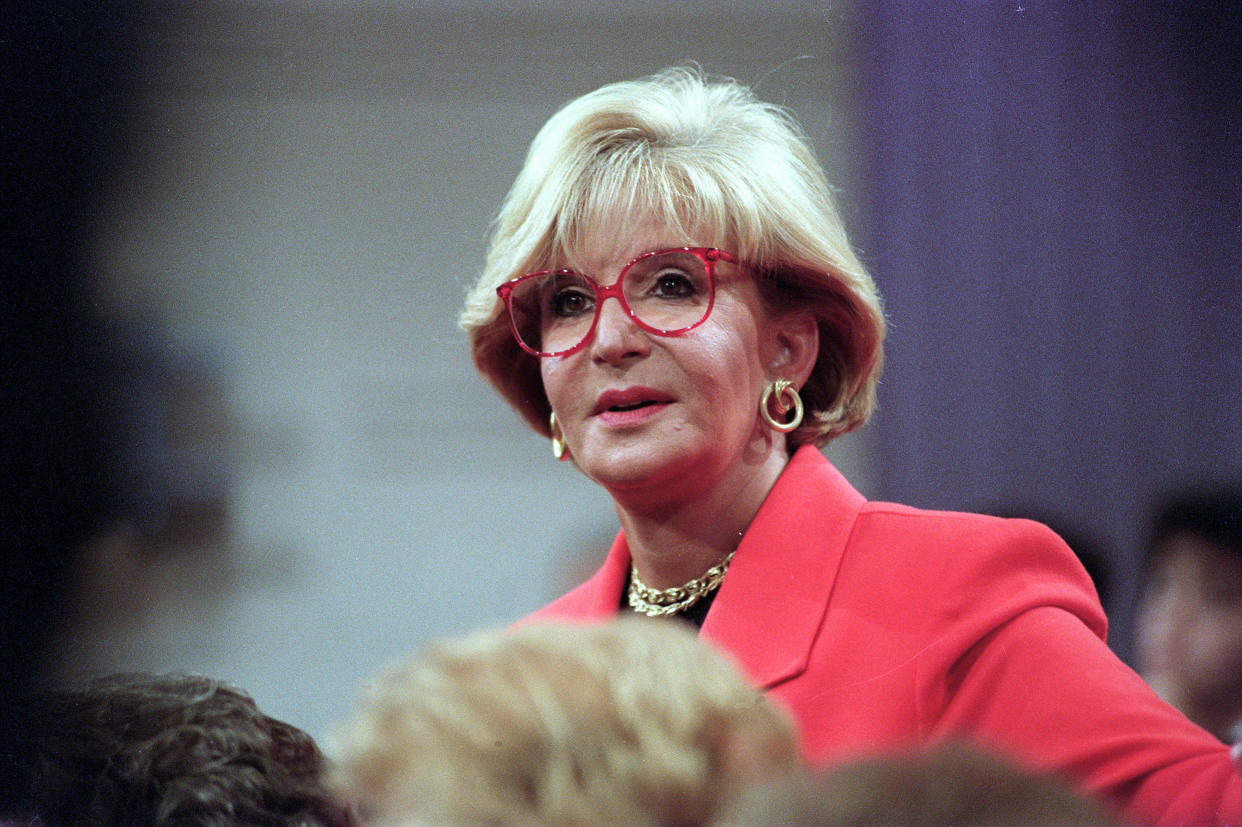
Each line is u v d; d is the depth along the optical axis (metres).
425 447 9.96
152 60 9.61
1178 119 8.60
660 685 2.21
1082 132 8.76
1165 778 3.69
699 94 5.00
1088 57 8.68
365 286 9.94
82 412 9.77
